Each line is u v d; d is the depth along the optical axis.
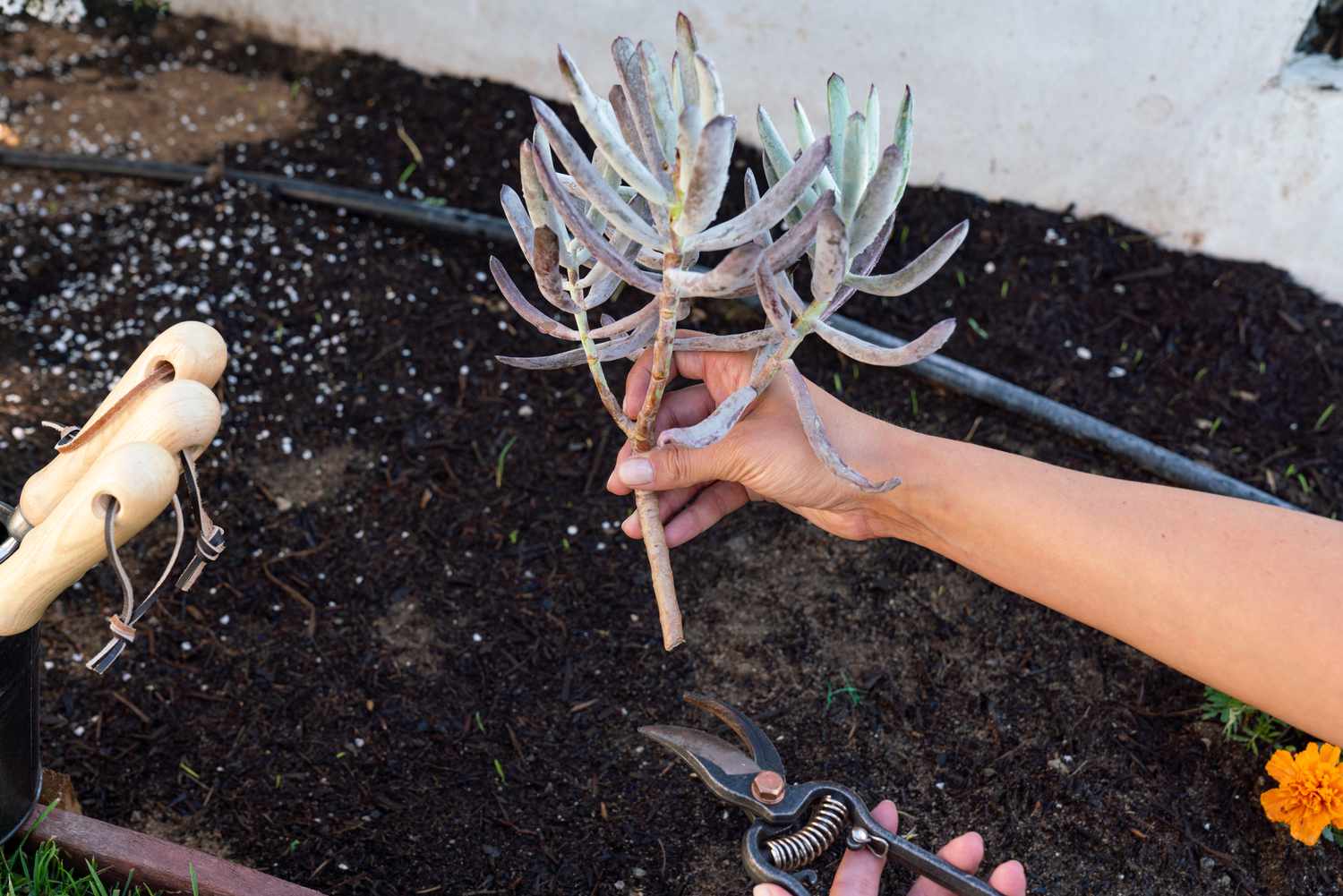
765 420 1.15
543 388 2.43
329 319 2.53
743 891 1.66
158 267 2.61
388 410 2.36
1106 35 2.48
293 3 3.36
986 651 1.98
